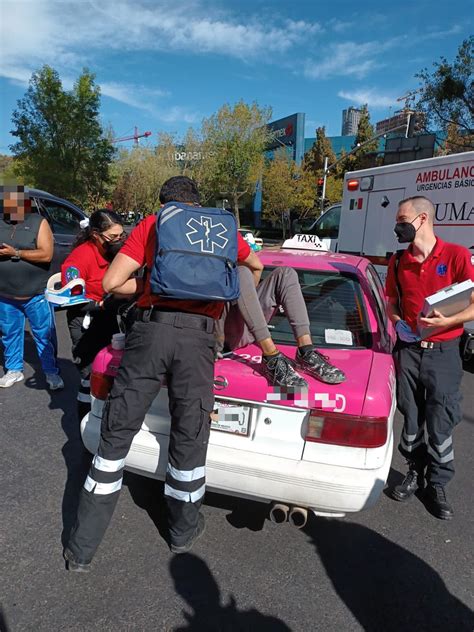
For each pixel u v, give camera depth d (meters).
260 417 2.46
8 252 4.30
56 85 23.00
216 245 2.23
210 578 2.46
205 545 2.70
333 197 37.00
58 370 4.81
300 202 37.16
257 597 2.36
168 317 2.29
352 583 2.49
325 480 2.34
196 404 2.33
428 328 2.67
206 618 2.23
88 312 3.56
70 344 6.52
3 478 3.25
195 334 2.29
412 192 7.09
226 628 2.18
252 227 49.62
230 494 2.57
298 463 2.40
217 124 37.66
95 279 3.54
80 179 24.39
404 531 2.94
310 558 2.65
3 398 4.59
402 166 7.27
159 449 2.58
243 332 2.72
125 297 3.19
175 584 2.41
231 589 2.40
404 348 3.06
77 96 23.50
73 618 2.19
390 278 3.16
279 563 2.60
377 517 3.07
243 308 2.47
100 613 2.22
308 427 2.39
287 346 2.91
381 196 7.79
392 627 2.23
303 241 4.23
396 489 3.26
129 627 2.16
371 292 3.39
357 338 3.01
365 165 36.06
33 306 4.53
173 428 2.41
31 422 4.10
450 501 3.27
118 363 2.66
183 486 2.43
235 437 2.51
